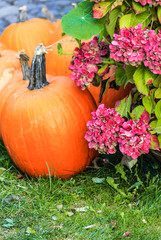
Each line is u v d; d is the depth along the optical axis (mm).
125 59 1364
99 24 1426
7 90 1613
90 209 1459
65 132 1505
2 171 1630
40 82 1547
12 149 1557
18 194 1529
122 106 1461
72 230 1400
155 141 1439
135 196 1503
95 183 1555
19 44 1837
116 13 1424
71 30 1418
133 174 1576
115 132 1438
